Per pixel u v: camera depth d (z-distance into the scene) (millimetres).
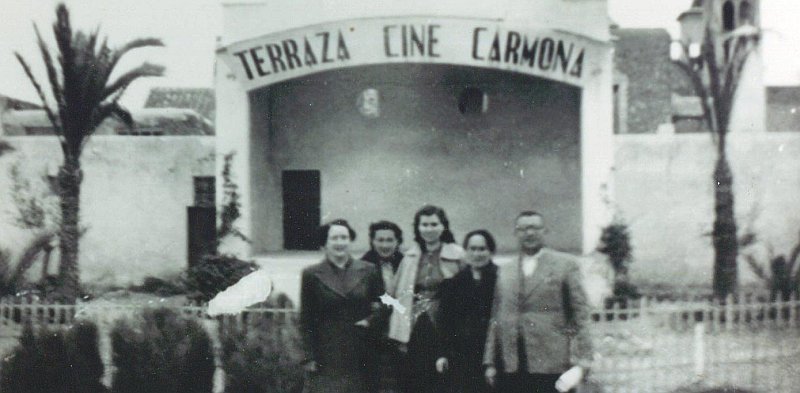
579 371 6242
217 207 9906
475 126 10391
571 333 6301
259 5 9812
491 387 6434
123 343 7281
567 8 9617
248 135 9906
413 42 9695
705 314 8719
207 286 9328
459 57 9695
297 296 9188
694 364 7816
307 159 10453
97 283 9992
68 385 7379
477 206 10391
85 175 10125
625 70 9859
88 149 10133
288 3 9781
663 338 8367
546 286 6340
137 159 10141
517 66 9680
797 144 9500
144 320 7473
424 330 6945
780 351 8195
